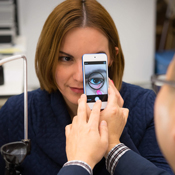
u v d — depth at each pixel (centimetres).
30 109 94
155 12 342
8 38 254
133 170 60
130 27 345
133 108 97
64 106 91
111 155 63
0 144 95
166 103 27
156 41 349
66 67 80
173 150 27
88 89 74
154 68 353
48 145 88
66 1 78
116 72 92
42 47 82
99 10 77
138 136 95
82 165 55
